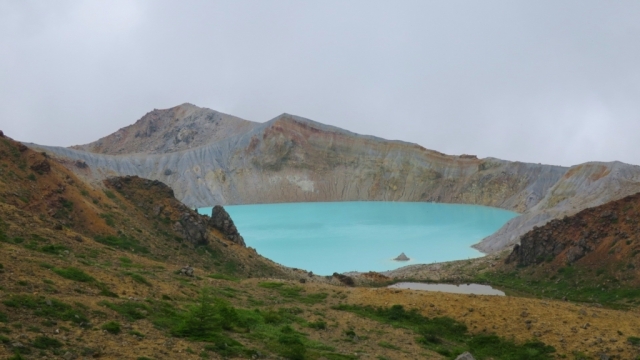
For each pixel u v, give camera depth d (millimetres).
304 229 155625
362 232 149000
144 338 23484
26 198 53500
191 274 45938
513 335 35906
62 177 62219
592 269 64312
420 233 146875
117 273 35656
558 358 32125
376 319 40469
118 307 26953
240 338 28125
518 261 76812
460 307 41781
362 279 71875
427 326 38656
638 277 57688
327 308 43188
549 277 67875
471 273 79500
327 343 32188
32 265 29734
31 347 19047
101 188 68312
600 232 69250
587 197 119250
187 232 66188
